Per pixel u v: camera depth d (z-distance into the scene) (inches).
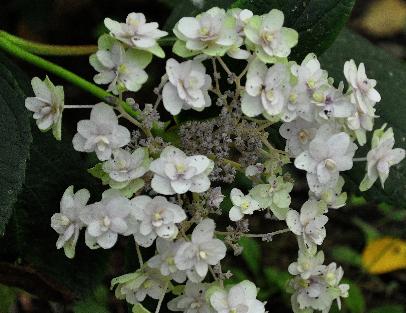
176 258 21.5
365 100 22.7
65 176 25.4
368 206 41.7
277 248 39.1
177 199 22.2
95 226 21.6
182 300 22.6
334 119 22.5
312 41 24.1
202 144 22.1
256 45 21.9
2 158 22.9
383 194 27.0
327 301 23.6
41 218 25.5
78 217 22.1
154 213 21.5
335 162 22.1
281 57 22.1
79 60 36.7
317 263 23.2
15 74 24.4
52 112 22.1
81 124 21.6
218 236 24.6
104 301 31.0
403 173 27.1
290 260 38.9
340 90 22.5
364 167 26.7
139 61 21.7
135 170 21.7
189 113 23.8
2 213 22.5
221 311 22.0
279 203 22.5
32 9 34.1
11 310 30.0
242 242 35.9
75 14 38.2
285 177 22.9
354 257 38.7
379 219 41.4
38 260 25.8
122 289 22.5
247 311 22.0
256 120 22.6
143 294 22.5
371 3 49.8
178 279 22.2
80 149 21.7
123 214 21.6
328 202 22.7
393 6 49.4
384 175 23.3
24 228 25.6
